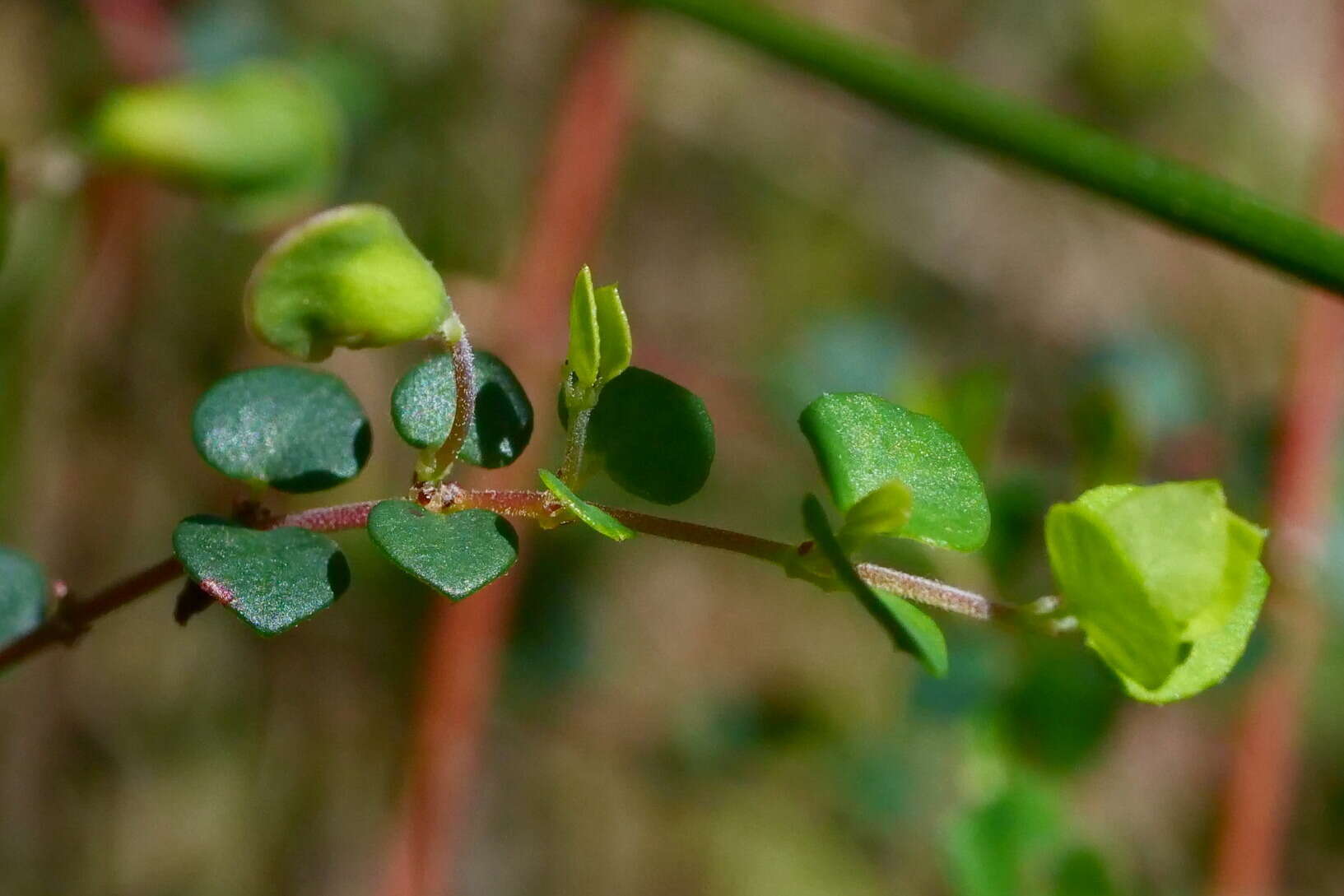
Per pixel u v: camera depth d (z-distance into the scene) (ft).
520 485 0.88
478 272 1.10
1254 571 0.51
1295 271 0.60
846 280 1.30
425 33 1.07
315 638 1.06
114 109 0.72
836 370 0.95
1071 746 0.65
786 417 0.95
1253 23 1.35
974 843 0.64
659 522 0.51
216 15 0.92
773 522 1.16
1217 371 1.18
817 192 1.30
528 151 1.11
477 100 1.10
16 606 0.56
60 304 0.94
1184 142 1.36
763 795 1.13
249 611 0.50
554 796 1.14
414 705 0.91
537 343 0.88
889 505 0.50
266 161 0.74
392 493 1.06
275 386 0.53
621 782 1.14
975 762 0.65
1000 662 0.69
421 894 0.82
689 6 0.69
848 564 0.49
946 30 1.35
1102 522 0.49
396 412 0.52
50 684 1.05
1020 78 1.35
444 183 1.09
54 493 0.99
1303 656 0.81
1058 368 1.28
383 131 1.05
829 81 0.67
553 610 1.05
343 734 1.07
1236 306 1.35
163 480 1.03
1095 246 1.36
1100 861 0.64
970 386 0.67
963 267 1.33
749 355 1.23
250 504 0.52
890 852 1.10
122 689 1.07
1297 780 1.04
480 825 1.13
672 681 1.18
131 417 1.01
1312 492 0.80
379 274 0.50
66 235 0.93
